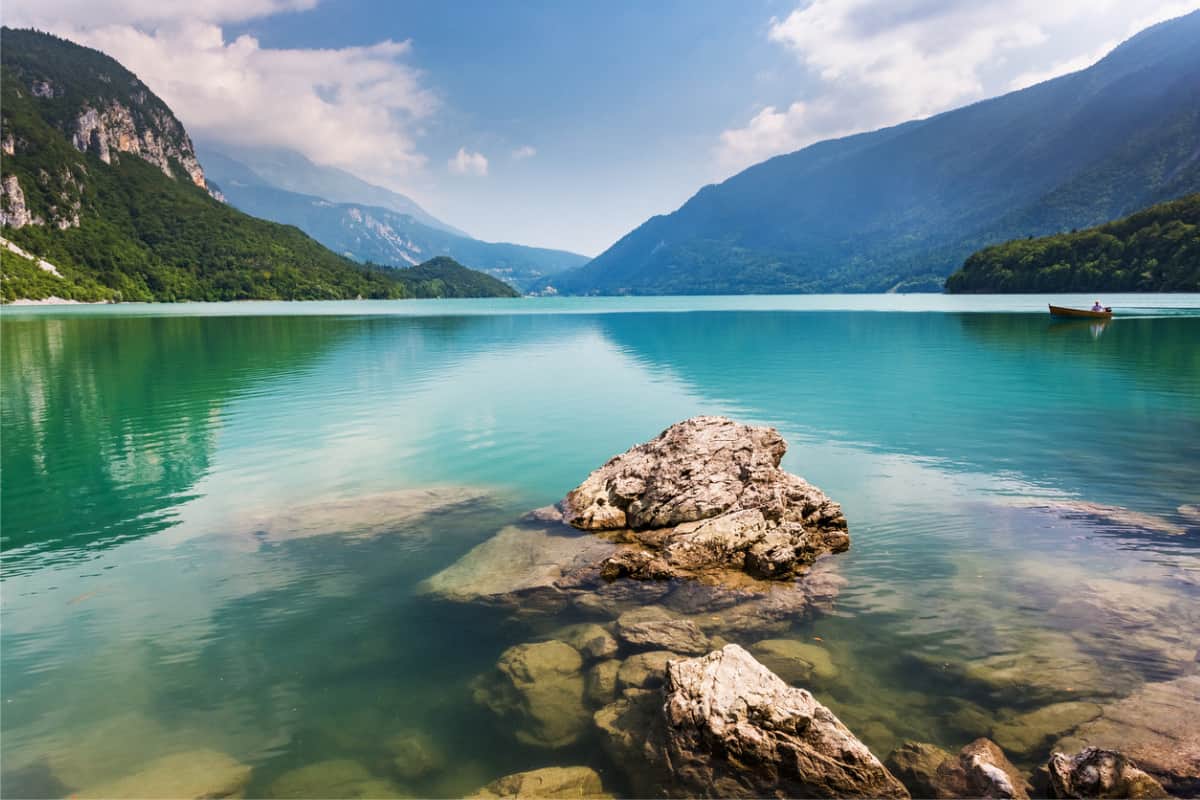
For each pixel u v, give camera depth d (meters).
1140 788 5.50
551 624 9.44
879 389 28.53
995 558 10.94
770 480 12.98
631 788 6.12
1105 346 43.03
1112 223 142.88
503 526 13.37
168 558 11.73
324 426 22.80
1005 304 109.38
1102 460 16.84
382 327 79.12
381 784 6.28
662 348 49.12
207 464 18.11
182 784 6.15
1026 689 7.28
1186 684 7.12
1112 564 10.46
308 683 8.00
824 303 157.62
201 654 8.62
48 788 6.11
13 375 35.78
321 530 13.10
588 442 20.31
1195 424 20.75
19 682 7.93
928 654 8.13
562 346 52.19
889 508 13.68
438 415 24.48
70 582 10.75
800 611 9.41
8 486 16.11
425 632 9.21
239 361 42.62
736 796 5.89
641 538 12.13
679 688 6.79
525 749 6.74
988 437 19.61
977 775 5.80
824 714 6.31
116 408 26.31
